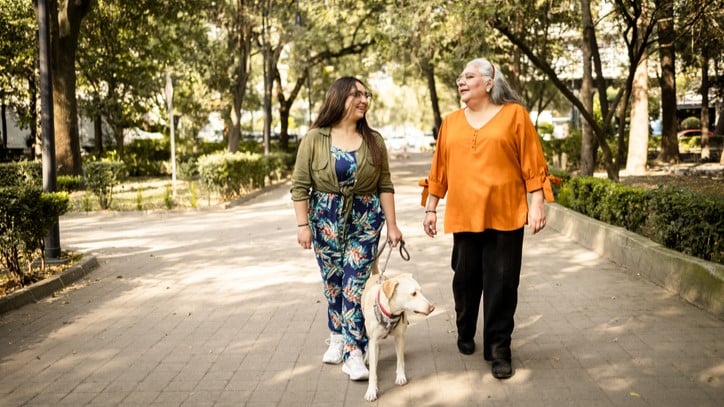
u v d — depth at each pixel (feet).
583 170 56.95
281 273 27.04
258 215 49.57
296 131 246.68
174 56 94.79
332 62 115.34
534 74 104.37
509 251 14.60
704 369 14.51
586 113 46.93
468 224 14.74
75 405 13.51
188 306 21.81
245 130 255.70
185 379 14.85
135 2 82.02
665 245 24.18
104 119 118.01
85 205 53.62
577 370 14.73
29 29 79.00
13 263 24.02
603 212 32.04
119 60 96.94
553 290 22.77
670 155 87.15
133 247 34.94
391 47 56.54
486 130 14.60
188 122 114.01
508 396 13.34
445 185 15.89
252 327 19.03
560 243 33.55
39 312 21.39
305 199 14.89
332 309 15.65
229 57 86.43
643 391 13.39
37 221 24.39
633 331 17.53
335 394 13.71
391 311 13.12
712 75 95.66
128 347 17.39
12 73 88.28
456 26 45.83
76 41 71.00
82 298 23.30
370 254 14.78
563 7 52.95
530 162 14.57
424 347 16.69
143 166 103.45
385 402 13.20
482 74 14.67
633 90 75.31
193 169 93.04
